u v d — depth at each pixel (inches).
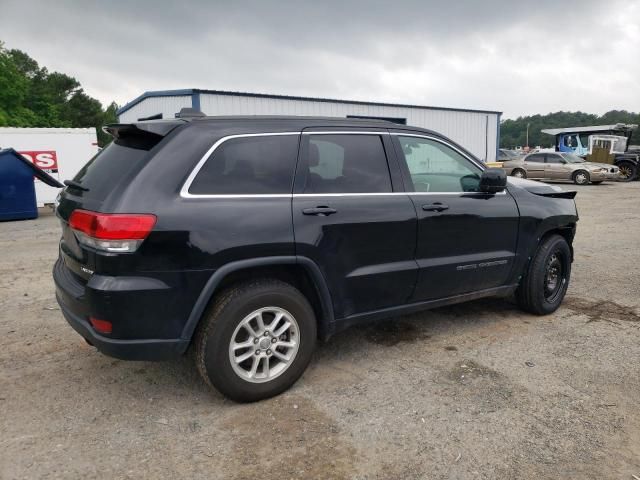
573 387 134.5
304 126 136.5
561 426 116.4
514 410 123.3
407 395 131.0
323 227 130.9
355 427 116.6
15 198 453.1
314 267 129.9
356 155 143.5
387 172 147.8
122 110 925.8
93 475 100.0
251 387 125.0
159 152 117.5
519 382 137.6
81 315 118.4
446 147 164.2
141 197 111.7
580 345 162.6
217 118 128.9
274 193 127.0
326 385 136.8
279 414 122.3
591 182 842.8
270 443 110.6
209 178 120.0
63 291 123.7
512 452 107.2
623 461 104.2
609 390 132.9
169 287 112.9
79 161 592.7
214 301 122.0
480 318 188.5
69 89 3034.0
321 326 138.9
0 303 204.4
